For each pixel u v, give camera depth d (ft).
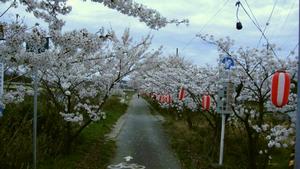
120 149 47.96
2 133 29.37
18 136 32.40
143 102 195.93
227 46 36.86
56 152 37.32
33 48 21.24
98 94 43.52
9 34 20.29
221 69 37.40
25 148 31.58
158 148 49.57
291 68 30.78
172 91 78.02
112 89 44.19
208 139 48.88
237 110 36.68
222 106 37.24
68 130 40.16
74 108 40.55
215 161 40.47
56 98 41.01
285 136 28.86
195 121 73.41
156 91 112.68
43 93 42.19
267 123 33.76
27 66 23.18
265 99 32.50
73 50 24.26
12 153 29.01
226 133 46.14
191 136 57.77
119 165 38.96
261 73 32.78
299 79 17.13
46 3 21.20
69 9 21.54
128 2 20.86
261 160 35.55
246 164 37.27
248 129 33.27
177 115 87.71
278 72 25.29
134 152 46.21
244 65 33.76
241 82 34.37
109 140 54.60
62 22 22.07
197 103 54.70
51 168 32.60
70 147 40.73
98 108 41.45
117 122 84.79
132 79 69.26
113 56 42.78
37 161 31.94
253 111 33.91
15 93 25.35
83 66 40.14
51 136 39.34
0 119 32.50
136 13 21.26
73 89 40.52
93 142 50.60
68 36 22.70
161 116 108.78
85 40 23.39
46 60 22.03
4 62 21.45
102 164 38.86
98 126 68.03
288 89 24.81
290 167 35.12
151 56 50.90
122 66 44.55
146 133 65.31
